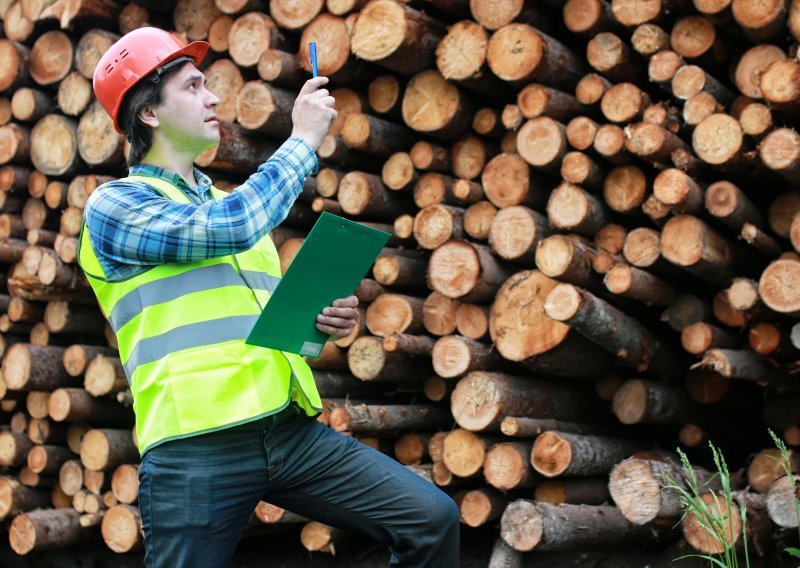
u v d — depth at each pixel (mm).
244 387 5055
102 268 5258
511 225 8859
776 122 7793
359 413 9102
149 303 5113
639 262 8398
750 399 9203
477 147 9703
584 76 9250
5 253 11758
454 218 9391
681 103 8805
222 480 4973
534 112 8844
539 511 7867
